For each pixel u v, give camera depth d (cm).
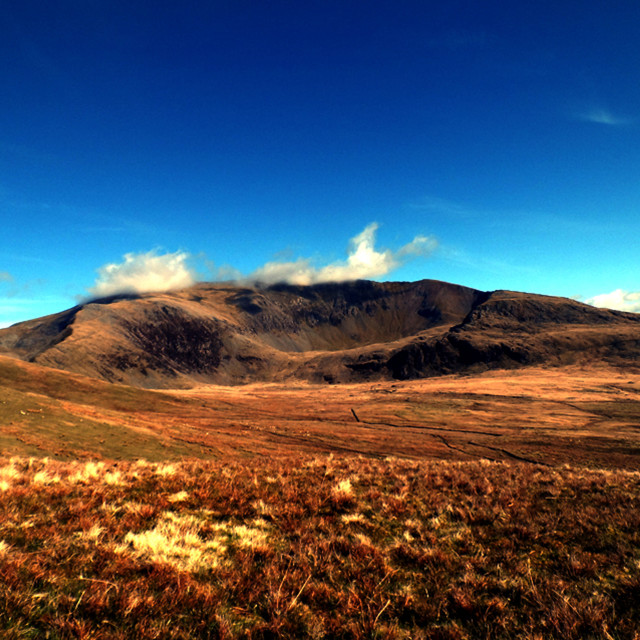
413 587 562
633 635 439
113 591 475
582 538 747
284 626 442
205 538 710
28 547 574
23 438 2995
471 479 1340
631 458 5394
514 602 526
